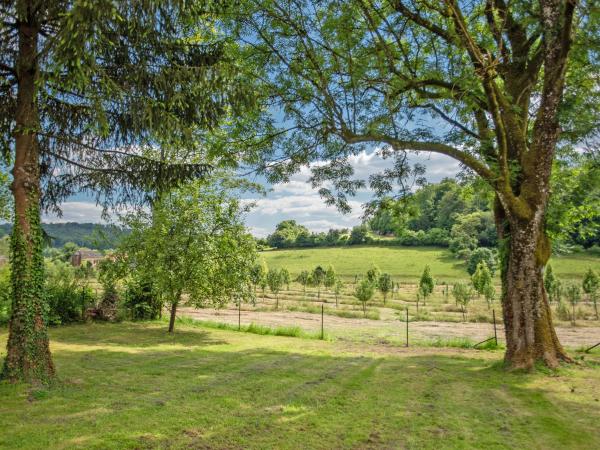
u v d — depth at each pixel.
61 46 6.03
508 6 9.12
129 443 4.97
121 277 16.89
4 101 8.42
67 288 17.94
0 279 16.75
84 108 8.46
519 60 10.59
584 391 7.96
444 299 40.97
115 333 15.38
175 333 16.02
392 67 10.48
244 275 15.98
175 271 15.41
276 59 11.39
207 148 11.84
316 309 29.42
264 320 24.38
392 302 37.41
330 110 10.91
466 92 9.70
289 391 7.75
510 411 6.71
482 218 91.38
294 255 99.56
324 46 10.77
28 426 5.50
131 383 8.04
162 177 9.09
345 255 94.19
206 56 8.60
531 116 12.22
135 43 7.45
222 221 15.73
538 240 10.25
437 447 5.13
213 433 5.42
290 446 5.05
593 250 67.81
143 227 15.94
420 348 14.67
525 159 10.28
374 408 6.77
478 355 12.97
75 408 6.32
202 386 7.96
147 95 7.71
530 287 9.97
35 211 7.85
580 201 11.73
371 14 11.16
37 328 7.66
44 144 8.86
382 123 10.62
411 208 12.02
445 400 7.34
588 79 10.68
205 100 7.86
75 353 11.25
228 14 10.27
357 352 13.37
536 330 9.93
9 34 7.75
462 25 9.32
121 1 6.04
